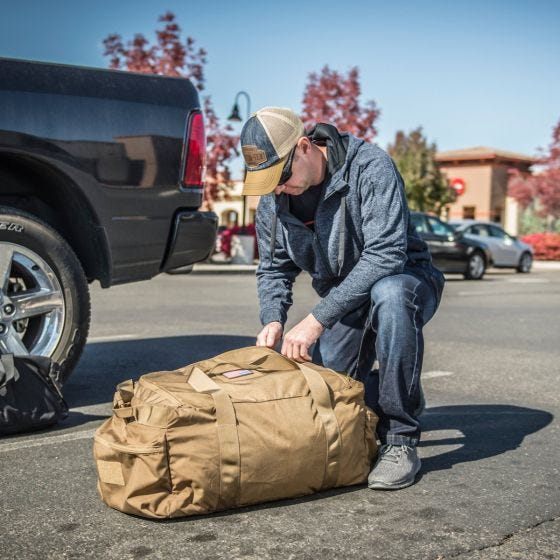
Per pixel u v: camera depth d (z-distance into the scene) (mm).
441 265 16469
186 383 2561
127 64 24031
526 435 3504
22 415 3301
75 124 3652
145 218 3916
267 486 2457
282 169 2707
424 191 40406
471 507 2553
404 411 2801
